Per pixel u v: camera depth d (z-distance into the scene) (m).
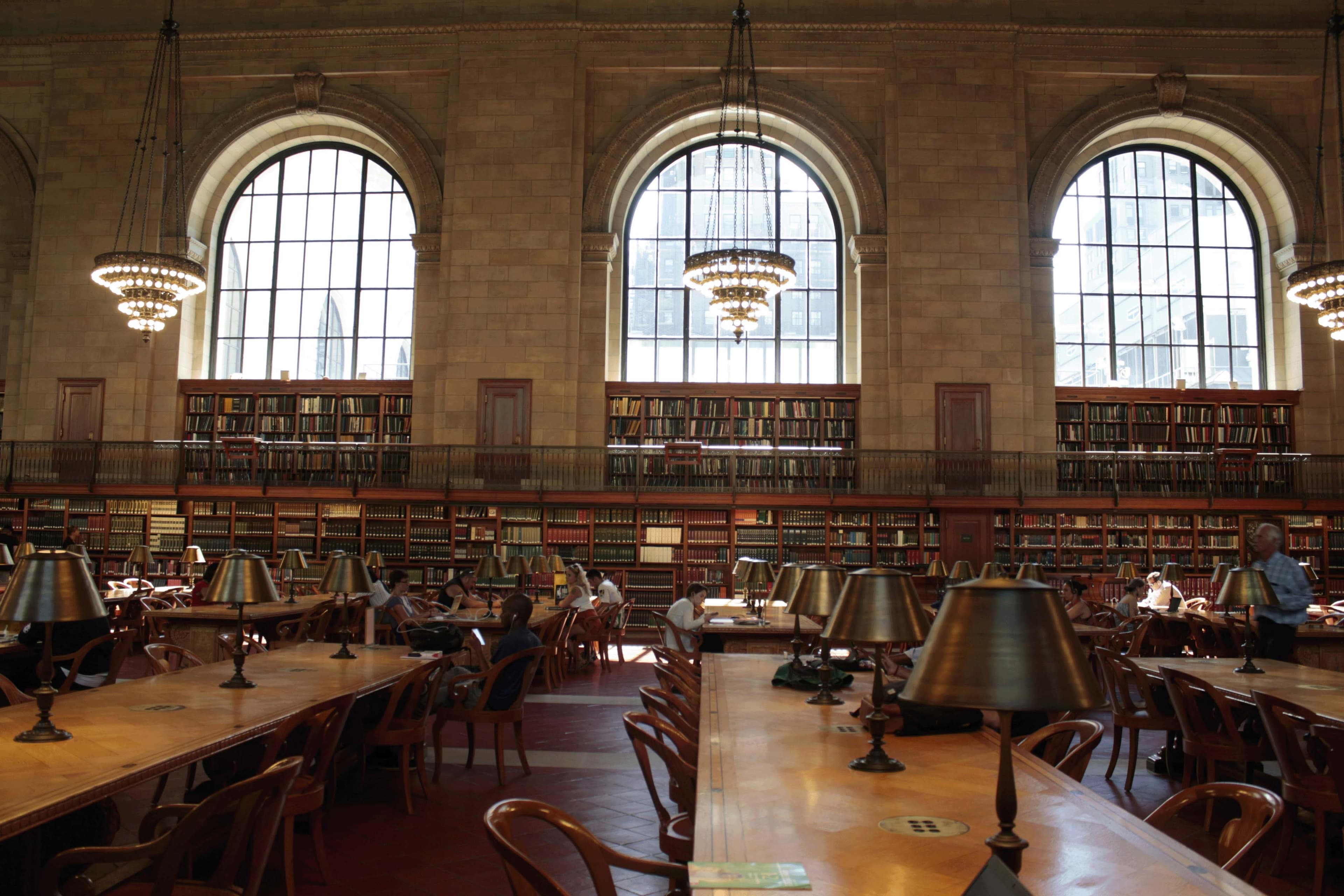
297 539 15.11
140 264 13.39
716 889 1.93
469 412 15.87
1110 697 6.04
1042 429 16.14
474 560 14.92
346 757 5.16
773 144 17.36
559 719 7.83
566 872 4.19
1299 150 16.62
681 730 3.97
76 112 16.86
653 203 17.44
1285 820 4.14
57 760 3.05
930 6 16.53
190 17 17.03
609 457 15.75
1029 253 16.31
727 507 14.84
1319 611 11.11
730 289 13.37
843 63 16.45
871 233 16.38
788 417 16.27
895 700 3.60
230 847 2.88
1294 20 16.56
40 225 16.64
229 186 17.47
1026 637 1.77
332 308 17.52
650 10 16.64
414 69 16.75
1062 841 2.27
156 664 5.13
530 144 16.39
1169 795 5.62
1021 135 16.38
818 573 4.36
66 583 3.30
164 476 15.91
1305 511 14.83
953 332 15.88
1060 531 14.97
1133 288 17.27
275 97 16.89
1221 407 16.34
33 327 16.39
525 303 16.08
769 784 2.81
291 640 7.76
